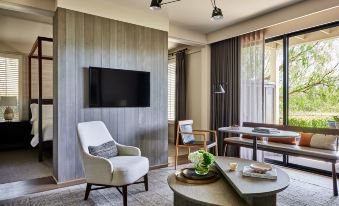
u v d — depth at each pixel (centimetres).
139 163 264
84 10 327
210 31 494
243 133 345
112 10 353
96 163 246
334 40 390
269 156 454
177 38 464
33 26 438
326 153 290
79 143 265
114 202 258
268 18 392
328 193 283
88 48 331
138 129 383
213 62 512
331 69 394
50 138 447
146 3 357
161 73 410
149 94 392
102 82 342
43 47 562
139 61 382
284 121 418
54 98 327
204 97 523
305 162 409
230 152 466
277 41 438
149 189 295
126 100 367
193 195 176
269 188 175
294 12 356
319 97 408
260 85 433
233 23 444
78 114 324
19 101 581
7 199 263
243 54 457
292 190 291
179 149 536
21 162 419
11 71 574
